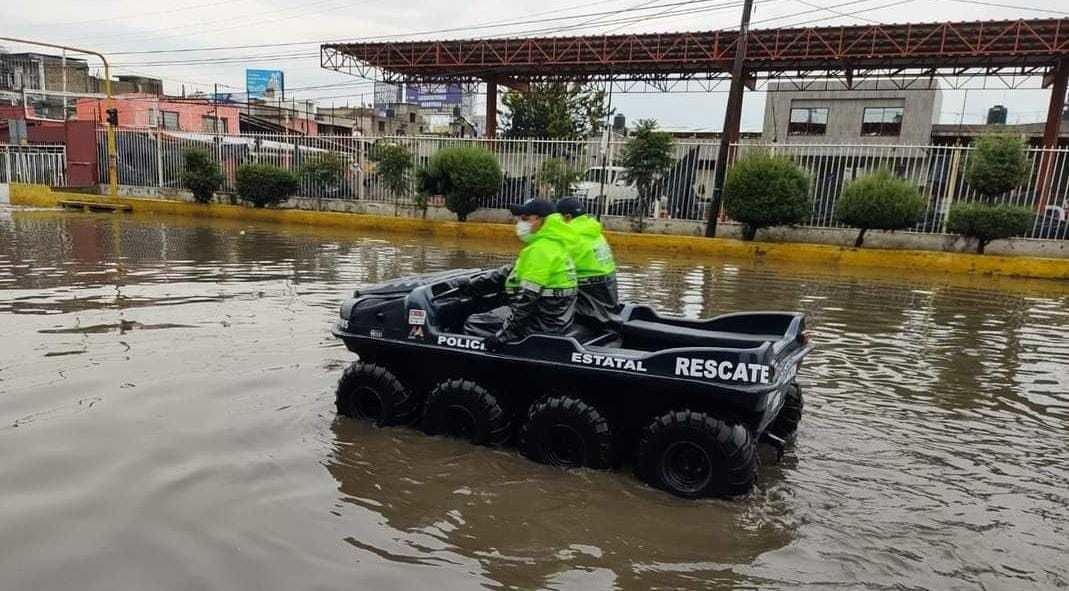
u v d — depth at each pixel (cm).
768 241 1748
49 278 1061
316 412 538
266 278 1116
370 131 5691
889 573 345
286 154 2386
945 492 434
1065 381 667
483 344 471
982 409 585
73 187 2625
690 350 417
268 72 5219
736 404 417
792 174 1655
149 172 2597
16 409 518
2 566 330
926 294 1161
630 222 1906
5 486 404
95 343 696
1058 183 1548
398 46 2770
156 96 4347
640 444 436
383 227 2042
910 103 3322
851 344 793
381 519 386
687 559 355
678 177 1886
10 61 4862
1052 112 2438
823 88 3500
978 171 1534
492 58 2756
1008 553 366
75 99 4819
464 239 1870
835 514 404
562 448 467
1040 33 2144
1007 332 876
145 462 439
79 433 479
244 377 607
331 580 325
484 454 475
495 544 365
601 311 530
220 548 349
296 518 381
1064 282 1369
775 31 2295
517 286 511
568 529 383
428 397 497
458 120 4531
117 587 317
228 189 2430
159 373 610
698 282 1227
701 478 426
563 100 3766
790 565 351
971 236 1552
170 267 1203
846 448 500
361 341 512
